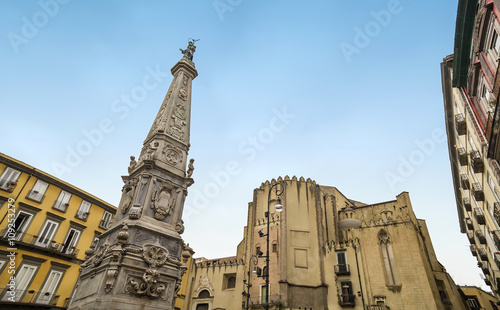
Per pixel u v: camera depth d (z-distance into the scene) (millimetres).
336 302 34406
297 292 36438
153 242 14500
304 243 40062
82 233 32844
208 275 44906
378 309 31891
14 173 28922
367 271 34719
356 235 37938
